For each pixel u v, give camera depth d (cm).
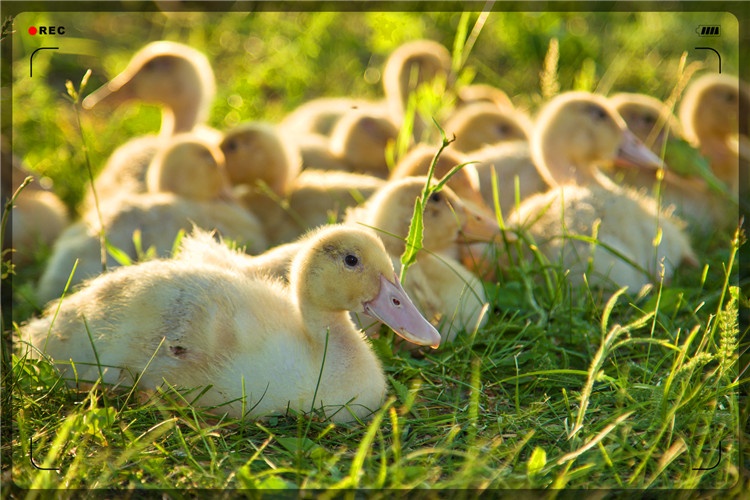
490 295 1094
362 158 1542
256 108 1853
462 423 855
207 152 1373
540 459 740
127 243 1217
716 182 1409
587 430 819
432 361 970
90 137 1666
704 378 915
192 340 857
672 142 1455
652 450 751
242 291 888
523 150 1438
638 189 1475
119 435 803
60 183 1548
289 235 1374
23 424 799
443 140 898
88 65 1972
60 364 895
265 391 841
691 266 1246
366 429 838
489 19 2059
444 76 1712
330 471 757
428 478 747
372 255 879
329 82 1997
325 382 852
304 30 2070
